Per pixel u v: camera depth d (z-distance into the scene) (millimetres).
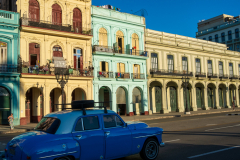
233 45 57250
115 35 32250
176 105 38344
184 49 39844
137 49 34344
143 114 33750
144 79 34000
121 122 7164
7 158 6012
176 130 15281
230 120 20875
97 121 6676
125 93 32844
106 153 6516
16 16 24016
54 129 6051
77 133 6164
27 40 24594
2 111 23906
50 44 26109
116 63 31828
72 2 28438
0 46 23188
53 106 27531
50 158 5531
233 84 47875
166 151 9031
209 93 45219
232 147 9531
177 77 37312
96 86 29516
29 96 26359
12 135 16844
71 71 26656
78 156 5980
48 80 25234
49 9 26641
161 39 36875
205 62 43219
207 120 21672
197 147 9672
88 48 29047
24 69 23688
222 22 62188
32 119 26250
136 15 34594
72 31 27453
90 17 29797
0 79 22625
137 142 7215
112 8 33344
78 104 6684
